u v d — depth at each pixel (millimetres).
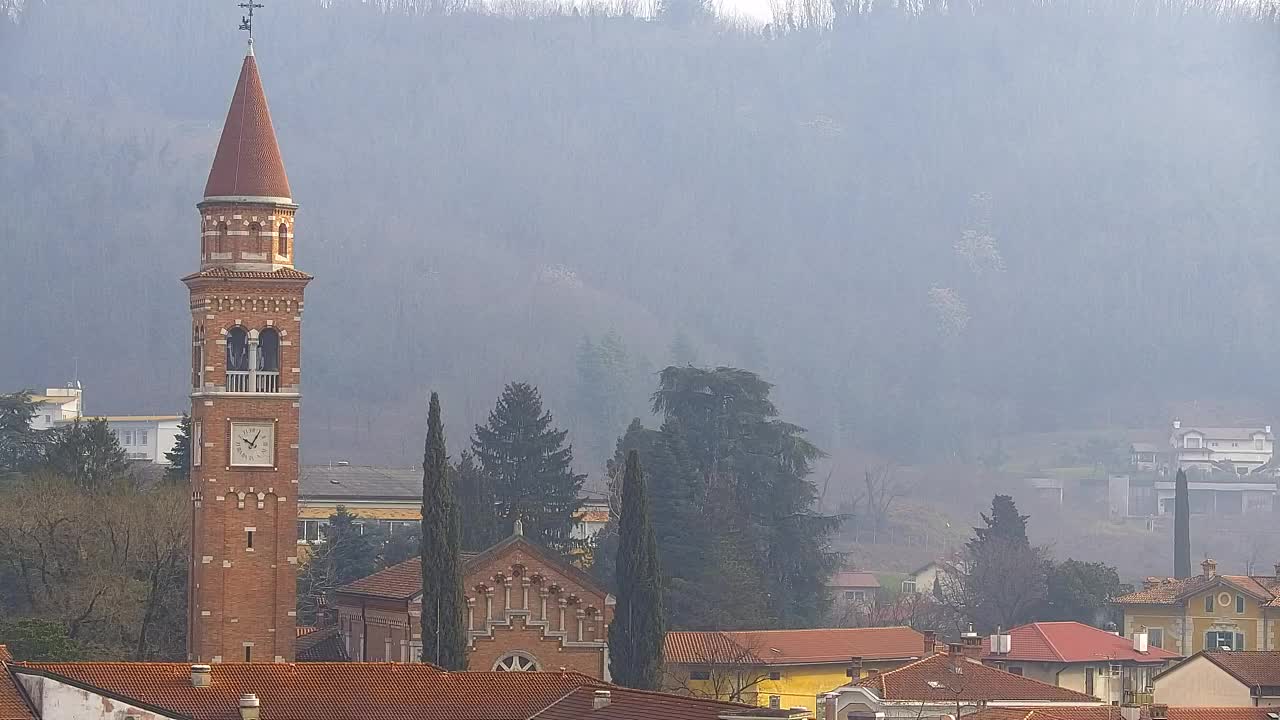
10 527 195000
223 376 168375
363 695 123562
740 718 113812
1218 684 177750
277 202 170250
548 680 128875
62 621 187000
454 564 168000
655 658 173875
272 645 168250
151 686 118875
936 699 171125
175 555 196500
